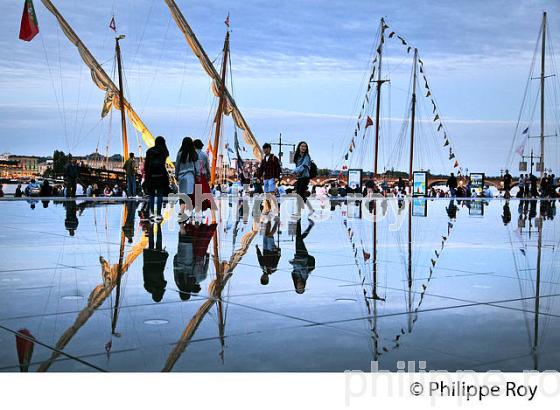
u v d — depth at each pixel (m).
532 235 15.05
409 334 5.27
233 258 10.09
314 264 9.51
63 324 5.47
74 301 6.47
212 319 5.73
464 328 5.50
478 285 7.73
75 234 13.78
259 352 4.71
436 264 9.64
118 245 11.73
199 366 4.39
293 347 4.85
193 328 5.38
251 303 6.47
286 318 5.81
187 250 11.09
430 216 23.56
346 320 5.75
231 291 7.14
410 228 17.00
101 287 7.29
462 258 10.41
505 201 46.44
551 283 7.91
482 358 4.64
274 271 8.73
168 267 8.95
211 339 5.04
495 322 5.73
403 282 7.91
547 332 5.38
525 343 5.03
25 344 4.84
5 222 17.19
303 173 26.27
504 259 10.30
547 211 28.77
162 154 18.62
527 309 6.32
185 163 21.56
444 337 5.19
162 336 5.11
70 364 4.39
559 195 76.88
